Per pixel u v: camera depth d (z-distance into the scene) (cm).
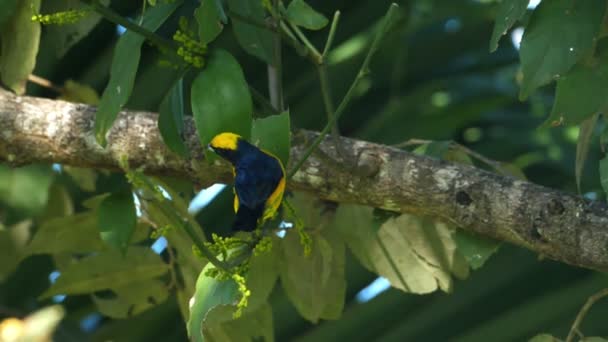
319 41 1255
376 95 1289
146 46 1177
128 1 1202
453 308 1230
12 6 797
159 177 831
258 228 672
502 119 1316
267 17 801
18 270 1270
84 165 835
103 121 682
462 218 768
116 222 716
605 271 734
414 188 776
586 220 728
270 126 685
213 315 782
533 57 653
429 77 1296
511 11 661
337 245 871
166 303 1283
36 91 1218
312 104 1273
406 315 1241
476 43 1302
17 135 823
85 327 1376
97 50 1222
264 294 818
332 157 788
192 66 695
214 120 666
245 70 1227
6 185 1038
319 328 1249
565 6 653
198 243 648
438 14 1280
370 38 1272
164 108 700
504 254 1226
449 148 868
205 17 652
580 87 661
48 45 1185
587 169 1243
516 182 759
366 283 1259
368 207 864
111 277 872
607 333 1196
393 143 1284
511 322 1216
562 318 1211
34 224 1088
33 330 448
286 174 738
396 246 873
